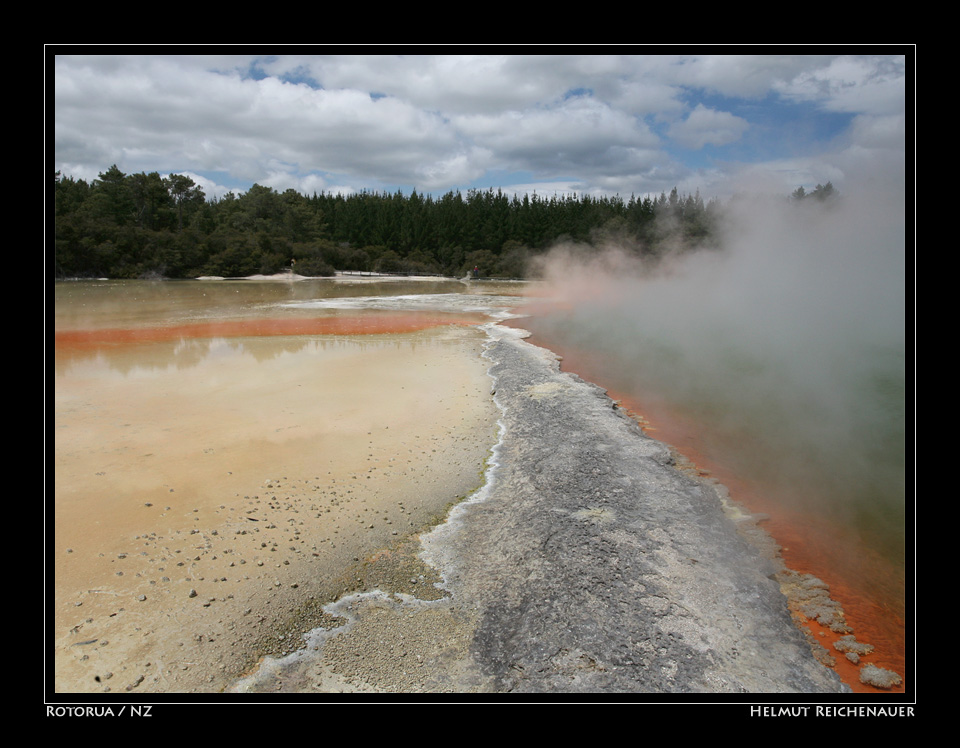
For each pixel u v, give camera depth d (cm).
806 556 566
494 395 1132
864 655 430
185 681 412
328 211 6425
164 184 4819
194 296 2875
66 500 662
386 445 857
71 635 451
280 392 1122
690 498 661
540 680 401
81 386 1134
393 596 509
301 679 414
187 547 576
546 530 588
